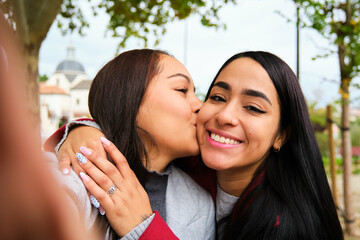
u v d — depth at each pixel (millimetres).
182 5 3910
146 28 5512
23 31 2785
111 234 1243
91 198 1152
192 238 1543
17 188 284
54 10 2914
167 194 1533
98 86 1423
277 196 1653
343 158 4141
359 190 7309
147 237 1176
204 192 1748
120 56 1439
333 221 1707
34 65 2973
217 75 1664
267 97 1464
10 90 286
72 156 1200
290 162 1699
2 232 279
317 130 14406
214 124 1483
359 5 3398
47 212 303
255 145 1483
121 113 1355
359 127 24703
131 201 1207
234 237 1641
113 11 5266
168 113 1379
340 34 3492
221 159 1482
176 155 1501
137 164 1383
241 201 1676
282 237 1556
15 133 284
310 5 3010
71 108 34844
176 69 1444
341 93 3662
